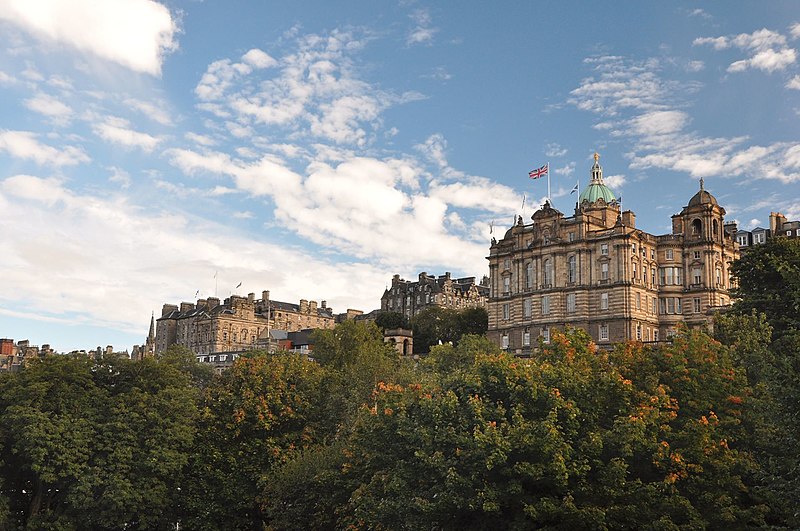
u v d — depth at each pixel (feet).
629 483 137.08
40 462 209.15
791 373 121.49
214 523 238.48
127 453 222.89
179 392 245.24
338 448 211.82
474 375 157.48
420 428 145.79
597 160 529.04
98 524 224.33
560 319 445.37
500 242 491.72
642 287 438.81
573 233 450.71
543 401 146.20
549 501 132.98
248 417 250.16
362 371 291.99
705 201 458.50
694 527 131.75
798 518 125.18
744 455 141.59
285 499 210.38
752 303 257.75
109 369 249.75
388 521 152.05
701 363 164.45
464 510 139.13
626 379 158.30
